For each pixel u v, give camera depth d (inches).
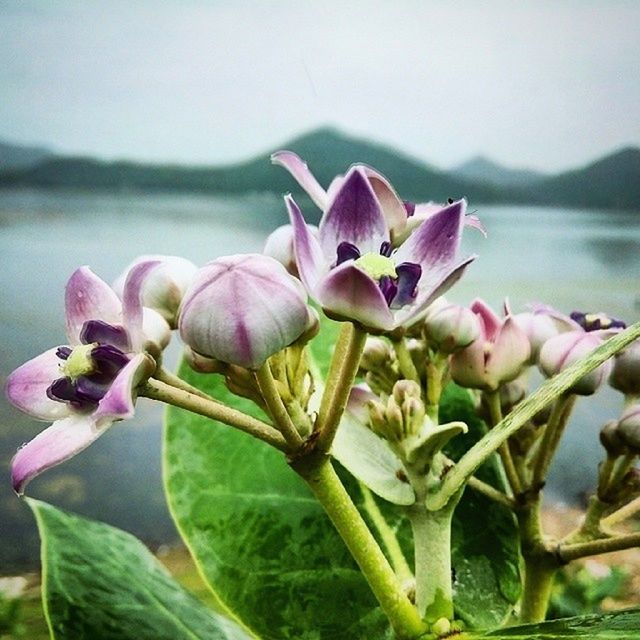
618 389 5.3
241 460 6.1
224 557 5.8
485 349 5.2
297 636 5.6
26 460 3.8
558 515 17.1
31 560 17.3
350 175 4.3
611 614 4.1
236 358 3.7
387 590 4.3
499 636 4.1
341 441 4.6
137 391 3.9
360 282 3.7
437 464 4.4
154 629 5.0
